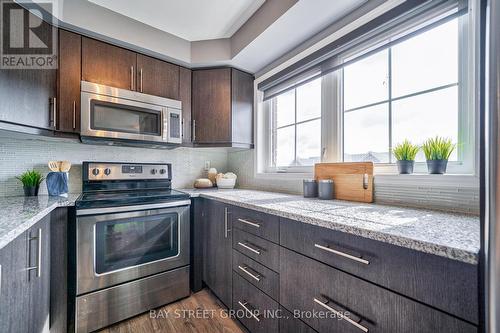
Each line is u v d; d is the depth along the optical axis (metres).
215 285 1.78
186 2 1.60
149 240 1.68
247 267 1.40
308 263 0.98
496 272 0.44
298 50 1.80
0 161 1.65
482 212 0.48
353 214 1.00
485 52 0.47
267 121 2.30
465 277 0.56
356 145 1.53
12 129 1.25
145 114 1.90
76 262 1.41
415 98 1.24
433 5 1.09
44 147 1.82
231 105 2.15
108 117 1.73
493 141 0.45
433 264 0.61
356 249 0.80
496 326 0.44
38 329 1.11
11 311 0.81
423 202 1.13
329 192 1.50
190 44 2.08
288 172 2.06
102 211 1.49
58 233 1.37
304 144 1.94
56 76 1.54
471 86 1.01
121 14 1.73
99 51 1.71
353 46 1.43
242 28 1.86
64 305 1.38
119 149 2.15
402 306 0.67
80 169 1.96
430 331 0.61
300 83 1.84
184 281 1.84
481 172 0.49
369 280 0.76
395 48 1.33
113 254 1.53
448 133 1.12
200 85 2.18
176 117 2.05
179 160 2.48
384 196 1.29
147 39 1.85
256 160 2.31
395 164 1.32
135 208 1.61
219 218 1.73
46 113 1.46
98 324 1.46
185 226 1.86
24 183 1.64
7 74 1.19
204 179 2.46
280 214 1.09
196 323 1.54
